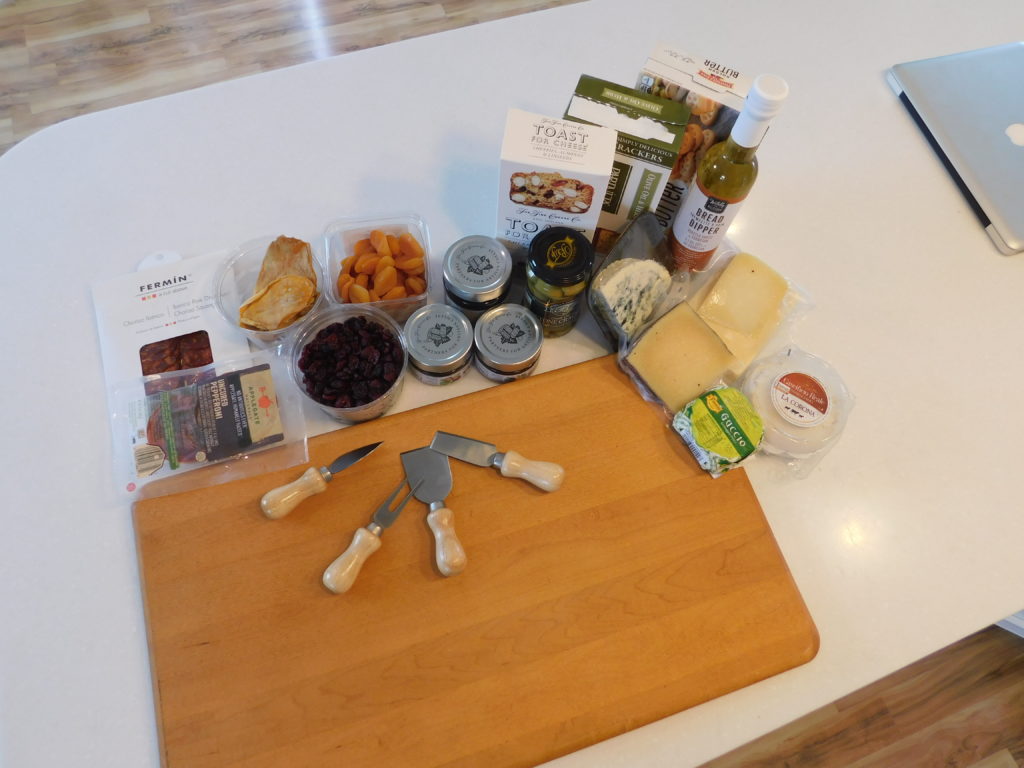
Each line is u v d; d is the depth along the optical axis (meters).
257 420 0.74
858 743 1.31
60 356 0.78
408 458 0.74
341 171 0.90
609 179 0.71
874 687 1.35
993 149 0.94
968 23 1.05
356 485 0.73
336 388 0.73
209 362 0.79
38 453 0.74
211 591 0.68
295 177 0.89
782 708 0.67
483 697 0.65
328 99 0.93
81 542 0.70
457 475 0.74
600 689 0.66
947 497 0.77
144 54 1.81
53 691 0.65
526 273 0.78
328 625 0.67
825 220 0.91
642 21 1.01
